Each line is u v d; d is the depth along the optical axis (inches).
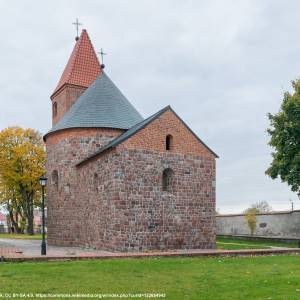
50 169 1327.5
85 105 1266.0
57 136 1294.3
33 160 2209.6
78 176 1200.2
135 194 1000.9
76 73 1560.0
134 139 1013.8
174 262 690.8
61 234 1255.5
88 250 1051.9
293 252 880.3
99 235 1053.8
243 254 820.6
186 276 568.1
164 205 1039.6
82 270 594.2
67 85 1529.3
